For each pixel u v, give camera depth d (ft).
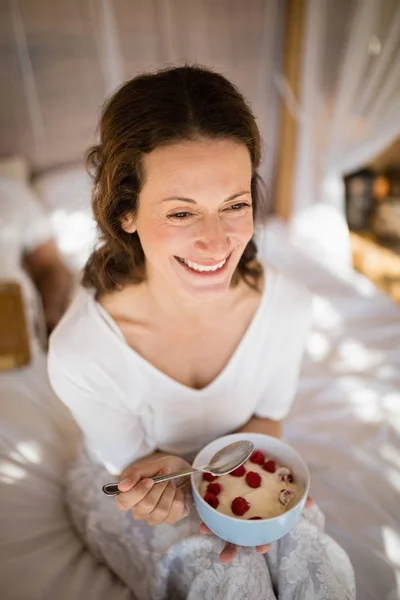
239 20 7.46
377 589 3.02
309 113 7.59
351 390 4.59
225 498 2.57
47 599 2.82
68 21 6.86
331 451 3.99
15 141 7.41
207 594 2.64
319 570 2.65
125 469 2.85
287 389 3.33
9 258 5.86
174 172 2.23
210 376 3.12
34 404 4.21
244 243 2.44
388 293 6.79
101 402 2.90
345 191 7.61
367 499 3.54
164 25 7.22
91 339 2.81
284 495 2.53
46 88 7.18
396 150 7.63
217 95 2.27
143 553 2.80
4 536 3.11
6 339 4.66
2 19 6.63
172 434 3.15
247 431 3.34
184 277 2.45
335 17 6.82
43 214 6.61
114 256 2.85
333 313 5.67
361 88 6.75
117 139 2.35
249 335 2.94
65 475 3.60
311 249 7.83
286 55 7.80
